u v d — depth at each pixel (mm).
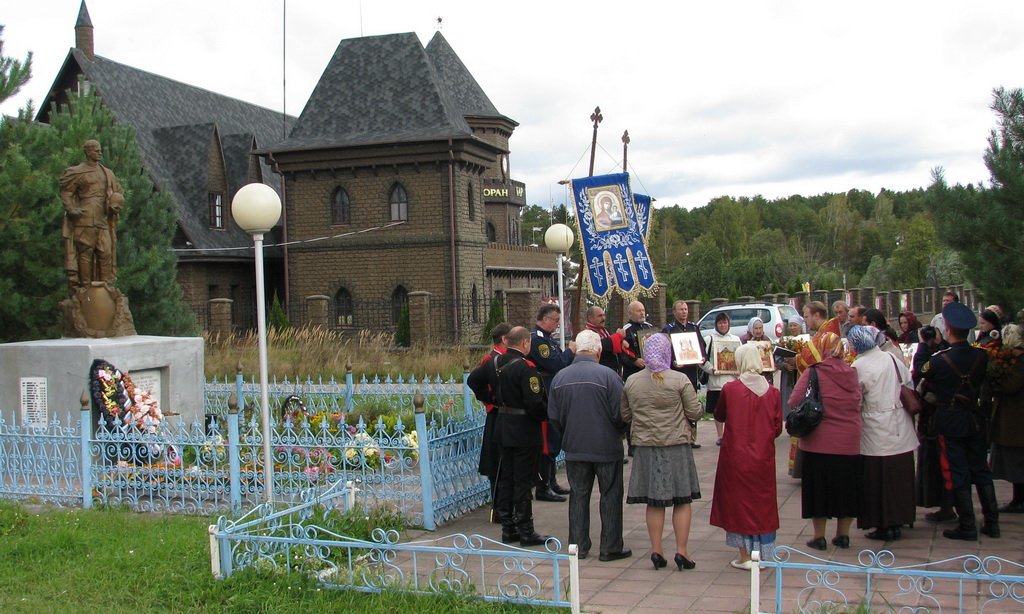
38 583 8320
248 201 10227
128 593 7980
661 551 8523
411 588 7523
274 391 16984
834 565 6539
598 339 9016
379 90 38250
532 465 9461
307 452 10758
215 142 38656
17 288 17812
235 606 7523
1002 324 11508
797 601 7012
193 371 14484
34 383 12938
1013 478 9984
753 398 8211
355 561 8281
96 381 12609
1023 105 11094
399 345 31375
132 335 14086
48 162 17969
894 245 109875
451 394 15844
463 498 10891
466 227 37625
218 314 30203
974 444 9305
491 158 39031
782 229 133625
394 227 36938
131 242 22625
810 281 67625
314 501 9117
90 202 13688
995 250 11172
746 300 45000
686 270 62219
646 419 8375
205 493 10984
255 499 10656
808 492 9000
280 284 40781
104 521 10211
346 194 37594
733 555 8906
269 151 37469
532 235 101875
